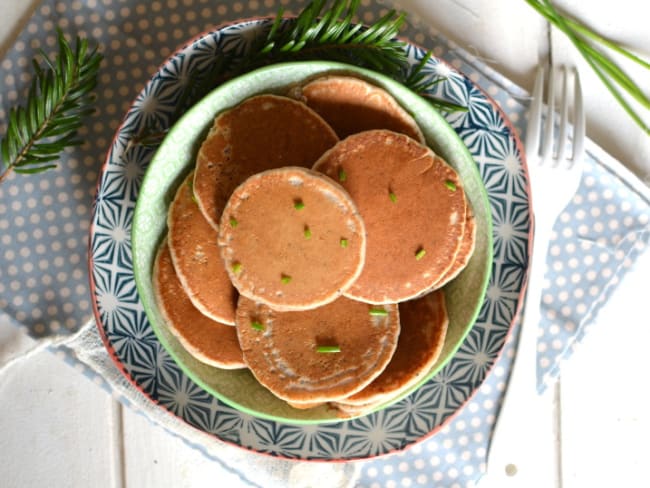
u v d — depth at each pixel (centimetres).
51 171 45
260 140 40
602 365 47
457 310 41
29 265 45
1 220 45
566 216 45
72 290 45
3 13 45
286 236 39
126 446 48
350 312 40
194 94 42
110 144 44
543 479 47
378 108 40
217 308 41
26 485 48
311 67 39
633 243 45
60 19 44
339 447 43
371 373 40
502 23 45
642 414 47
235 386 41
